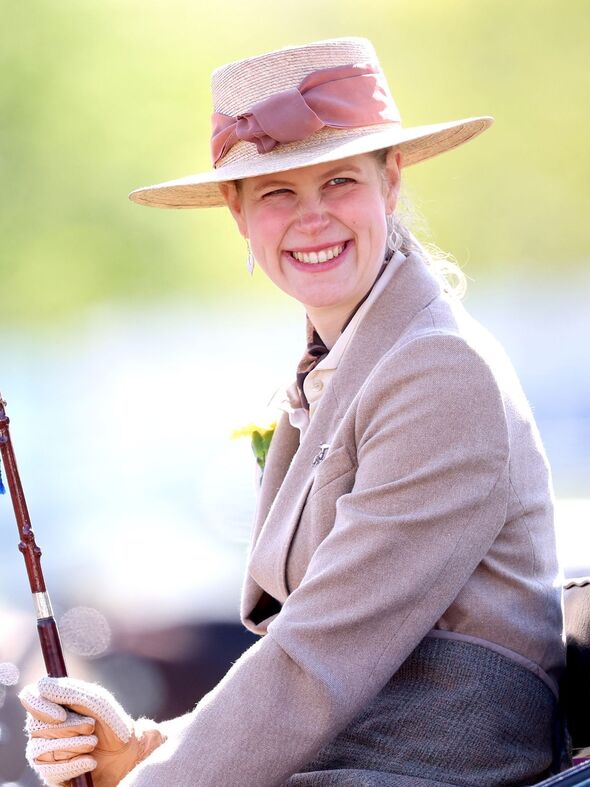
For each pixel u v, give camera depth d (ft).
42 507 56.75
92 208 122.01
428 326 23.75
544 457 24.50
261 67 24.85
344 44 25.04
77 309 124.06
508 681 22.81
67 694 23.56
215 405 75.92
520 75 114.11
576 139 113.80
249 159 25.00
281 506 24.84
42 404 97.60
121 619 42.80
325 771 22.54
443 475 22.07
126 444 68.80
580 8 112.68
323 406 24.73
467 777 22.21
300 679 21.88
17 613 44.50
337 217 24.63
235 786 21.63
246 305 127.65
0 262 122.01
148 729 25.14
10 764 40.50
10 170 120.06
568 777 20.62
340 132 24.58
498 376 23.36
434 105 114.93
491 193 115.65
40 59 118.32
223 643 41.86
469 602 22.84
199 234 126.52
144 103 118.62
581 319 97.14
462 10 113.70
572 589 25.96
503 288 112.78
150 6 117.70
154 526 49.39
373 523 22.04
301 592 22.30
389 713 22.84
